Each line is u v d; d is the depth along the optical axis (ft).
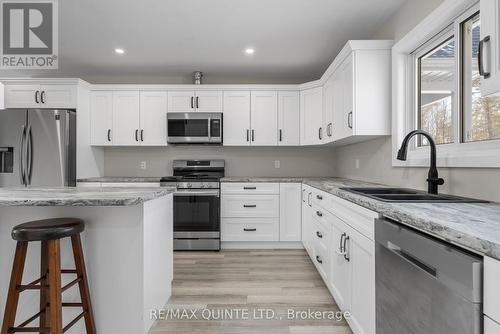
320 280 8.96
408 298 3.60
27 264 5.79
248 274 9.45
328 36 10.22
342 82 9.32
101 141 13.24
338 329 6.34
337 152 14.42
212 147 14.55
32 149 11.27
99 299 5.65
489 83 3.59
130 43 10.78
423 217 3.45
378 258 4.48
